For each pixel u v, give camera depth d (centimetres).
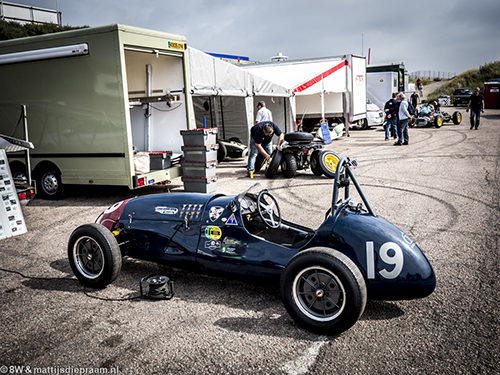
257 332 325
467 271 420
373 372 271
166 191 883
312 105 1770
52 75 766
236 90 1131
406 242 329
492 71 4628
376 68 2366
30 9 3103
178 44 828
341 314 303
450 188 762
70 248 416
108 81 717
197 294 397
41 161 823
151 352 302
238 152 1285
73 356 300
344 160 362
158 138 926
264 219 398
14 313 368
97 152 755
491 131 1602
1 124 843
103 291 409
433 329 321
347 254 325
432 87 5503
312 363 283
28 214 732
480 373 267
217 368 281
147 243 422
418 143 1398
